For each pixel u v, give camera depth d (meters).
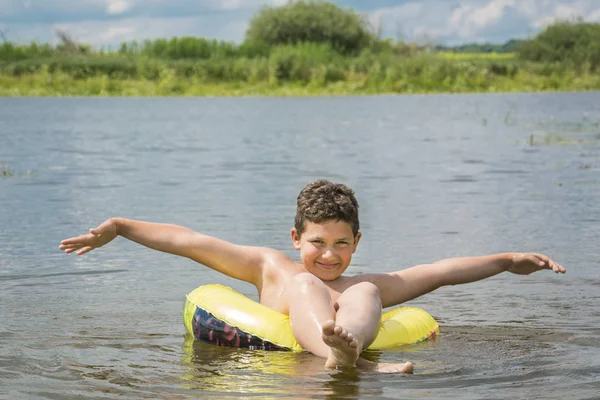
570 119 22.58
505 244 7.37
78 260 6.78
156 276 6.28
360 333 4.06
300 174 12.05
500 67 44.97
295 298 4.48
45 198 9.88
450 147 15.75
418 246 7.31
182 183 11.13
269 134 18.59
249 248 5.09
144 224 5.08
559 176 11.75
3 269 6.45
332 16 53.47
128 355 4.33
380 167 12.88
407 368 3.94
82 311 5.29
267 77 41.59
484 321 5.05
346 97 36.03
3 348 4.44
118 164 13.13
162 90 37.88
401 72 43.00
